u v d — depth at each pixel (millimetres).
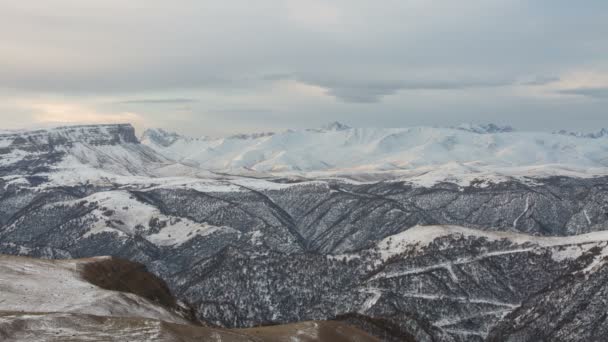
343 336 147125
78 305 121000
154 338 95250
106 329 96938
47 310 114875
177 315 145250
